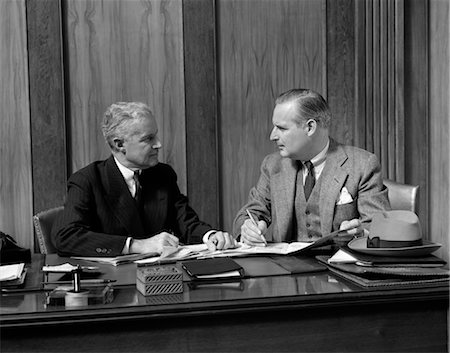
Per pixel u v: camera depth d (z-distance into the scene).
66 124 4.03
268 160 3.15
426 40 4.46
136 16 4.07
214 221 4.22
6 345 1.77
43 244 2.91
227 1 4.18
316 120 2.81
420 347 1.97
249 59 4.23
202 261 2.29
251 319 1.88
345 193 2.87
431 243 2.27
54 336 1.79
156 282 1.95
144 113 2.78
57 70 3.96
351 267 2.17
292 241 3.01
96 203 2.78
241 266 2.27
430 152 4.54
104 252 2.53
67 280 2.14
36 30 3.94
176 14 4.11
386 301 1.93
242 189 4.28
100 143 4.07
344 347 1.93
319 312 1.91
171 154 4.16
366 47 4.33
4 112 3.95
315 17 4.29
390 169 4.39
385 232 2.26
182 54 4.11
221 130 4.23
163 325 1.83
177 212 3.01
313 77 4.31
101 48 4.04
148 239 2.60
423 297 1.94
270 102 4.27
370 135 4.35
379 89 4.35
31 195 3.99
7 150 3.97
